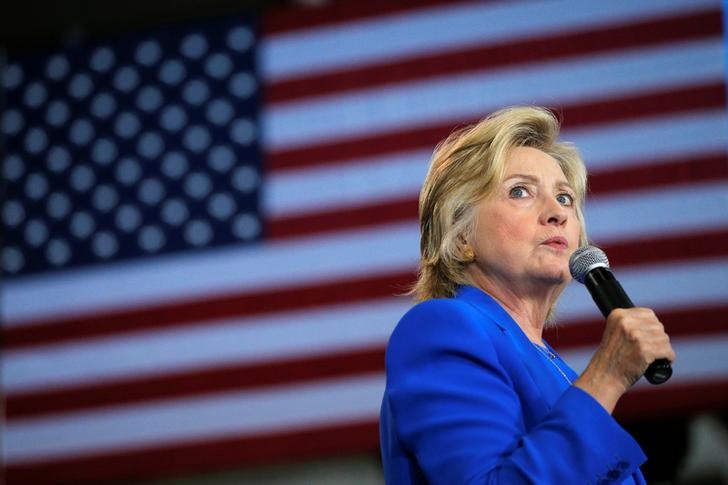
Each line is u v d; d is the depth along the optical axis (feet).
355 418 62.85
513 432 15.29
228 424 64.34
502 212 18.03
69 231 70.03
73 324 68.39
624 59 63.36
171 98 70.64
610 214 61.41
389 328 63.57
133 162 70.23
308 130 67.46
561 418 14.82
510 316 17.69
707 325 59.47
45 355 68.08
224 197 67.97
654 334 15.02
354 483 64.75
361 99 66.95
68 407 66.95
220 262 66.90
